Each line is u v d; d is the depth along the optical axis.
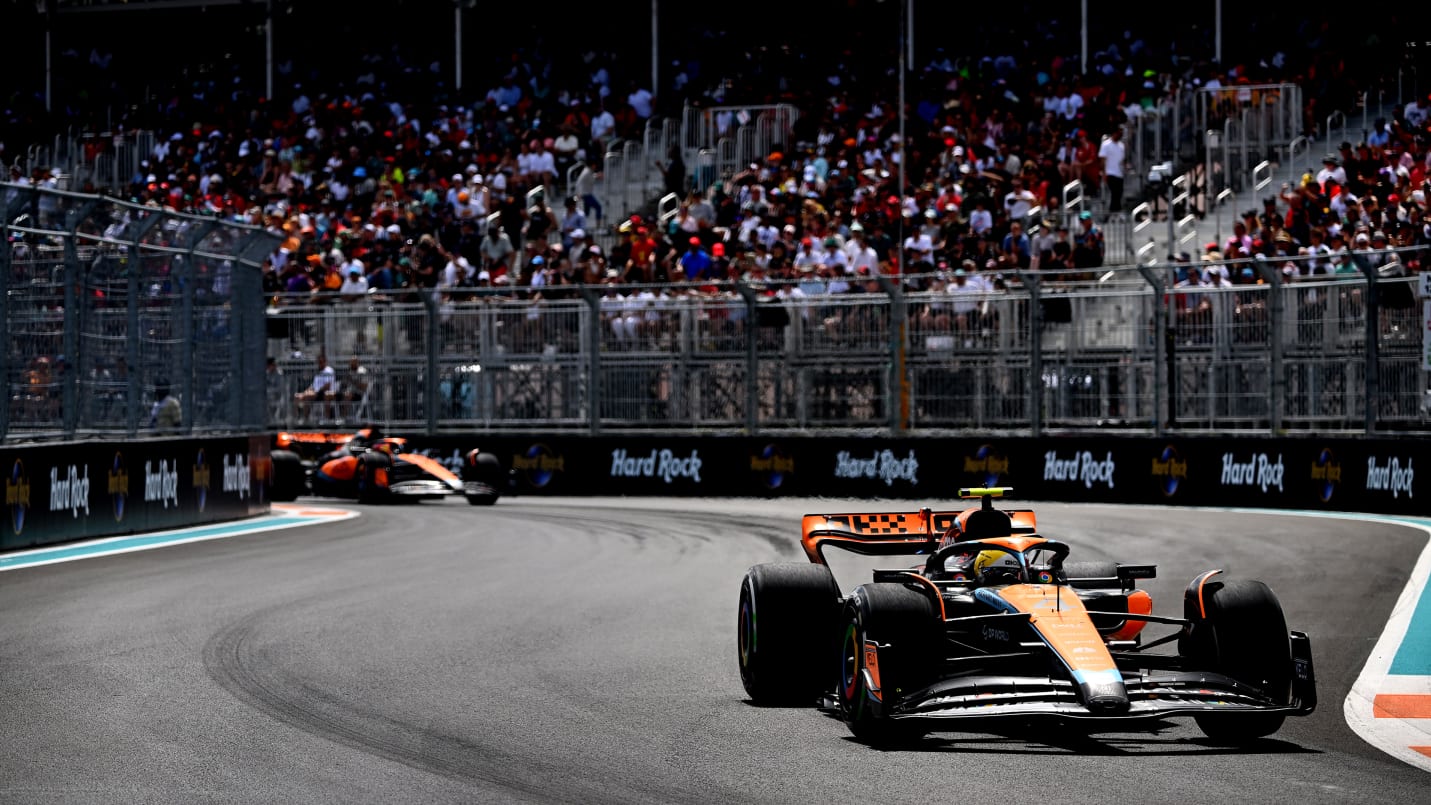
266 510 91.69
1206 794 26.95
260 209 145.00
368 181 148.00
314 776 28.58
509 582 58.31
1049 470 96.06
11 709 34.41
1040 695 29.97
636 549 70.69
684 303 104.00
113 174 161.25
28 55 186.25
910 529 41.28
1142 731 32.56
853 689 32.22
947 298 98.44
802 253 118.69
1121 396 94.50
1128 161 128.88
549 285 112.94
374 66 177.25
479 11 176.50
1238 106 126.62
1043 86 144.25
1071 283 95.38
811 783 28.03
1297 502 86.81
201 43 187.88
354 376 109.38
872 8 163.12
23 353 68.81
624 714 34.44
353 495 101.44
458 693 36.78
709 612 50.69
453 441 107.81
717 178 140.88
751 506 96.50
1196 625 32.56
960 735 32.22
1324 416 86.75
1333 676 38.44
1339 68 134.50
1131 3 158.12
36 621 47.50
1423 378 81.56
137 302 77.44
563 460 106.31
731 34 167.25
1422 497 80.06
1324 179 115.44
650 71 167.25
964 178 125.75
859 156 135.62
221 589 55.66
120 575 59.69
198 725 32.84
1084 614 31.59
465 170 148.75
